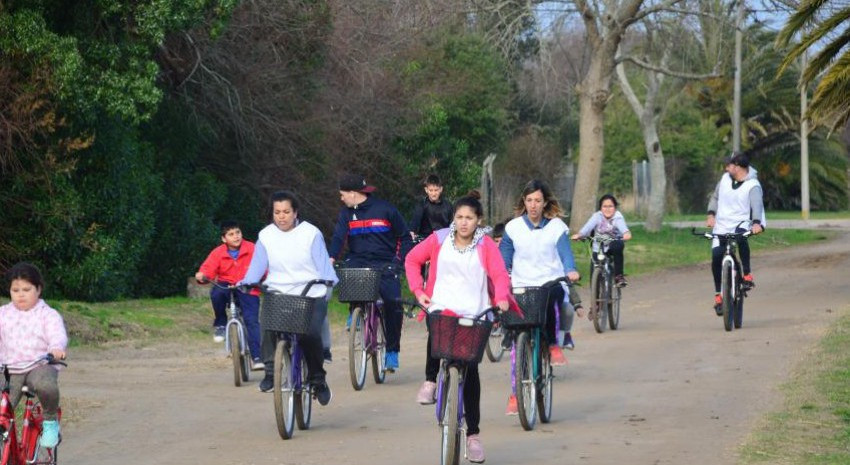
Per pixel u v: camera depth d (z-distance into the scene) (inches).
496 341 661.9
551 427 454.9
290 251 456.8
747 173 748.0
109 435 453.1
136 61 875.4
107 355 700.0
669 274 1320.1
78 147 864.9
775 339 685.9
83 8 872.9
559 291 503.2
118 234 940.6
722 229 751.7
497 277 383.9
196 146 1128.2
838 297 939.3
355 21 1225.4
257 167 1198.3
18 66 836.0
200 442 437.7
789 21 949.8
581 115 1772.9
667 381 557.0
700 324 804.0
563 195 2536.9
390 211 588.4
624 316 887.7
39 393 348.8
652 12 1644.9
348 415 496.4
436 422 474.3
